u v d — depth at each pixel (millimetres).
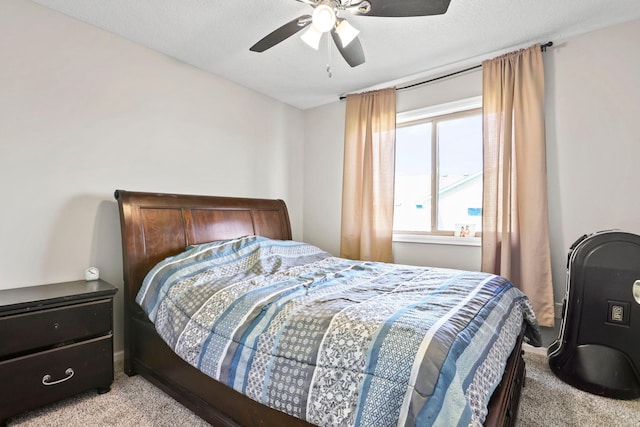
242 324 1405
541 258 2348
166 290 1861
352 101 3402
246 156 3268
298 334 1217
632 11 2051
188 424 1554
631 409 1689
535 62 2406
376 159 3230
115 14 2068
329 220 3729
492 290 1601
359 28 2227
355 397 979
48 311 1660
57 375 1681
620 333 1876
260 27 2217
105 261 2256
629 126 2154
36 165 1957
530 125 2406
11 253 1872
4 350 1523
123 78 2350
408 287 1681
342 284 1802
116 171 2316
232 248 2348
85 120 2160
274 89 3320
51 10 2012
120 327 2312
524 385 1922
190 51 2549
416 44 2439
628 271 1881
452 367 909
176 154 2676
